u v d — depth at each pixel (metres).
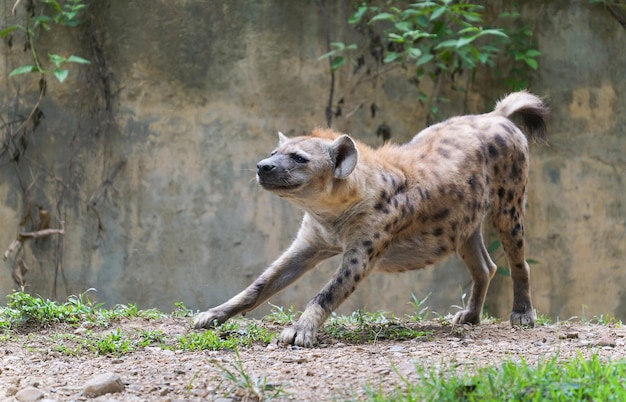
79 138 14.95
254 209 14.88
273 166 9.23
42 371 7.78
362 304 14.88
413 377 7.25
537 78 15.44
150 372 7.70
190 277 14.89
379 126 15.04
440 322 11.15
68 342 9.02
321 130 9.86
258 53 14.87
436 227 10.12
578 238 15.52
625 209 15.52
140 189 14.89
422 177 10.02
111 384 7.06
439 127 10.79
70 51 14.97
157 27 14.83
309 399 6.78
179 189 14.89
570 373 6.71
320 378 7.37
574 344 8.95
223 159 14.88
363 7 14.29
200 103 14.88
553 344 9.01
